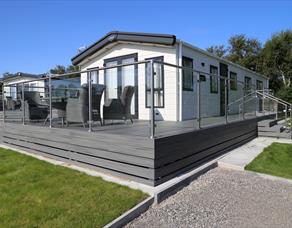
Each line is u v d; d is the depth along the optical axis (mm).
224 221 2879
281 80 26047
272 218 2953
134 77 4426
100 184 3713
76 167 4699
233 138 6789
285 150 6625
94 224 2613
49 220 2682
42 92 6070
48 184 3707
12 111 6977
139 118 4492
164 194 3516
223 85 6336
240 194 3678
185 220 2900
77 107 5082
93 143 4520
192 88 5043
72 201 3125
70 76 5238
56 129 5293
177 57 7449
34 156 5621
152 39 7531
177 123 4703
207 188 3910
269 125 8828
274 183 4164
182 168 4375
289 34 25203
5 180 3914
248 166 4984
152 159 3701
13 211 2867
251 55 29500
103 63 9281
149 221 2875
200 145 4988
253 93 8859
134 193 3377
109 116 5113
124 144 4039
